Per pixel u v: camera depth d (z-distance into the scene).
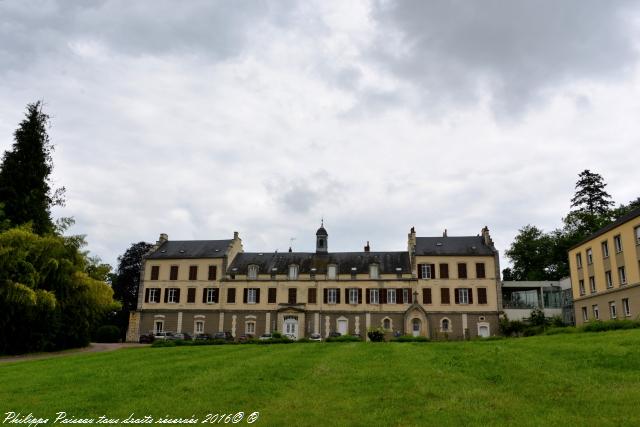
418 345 25.17
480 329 54.50
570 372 14.52
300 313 56.50
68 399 13.38
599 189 74.50
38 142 44.28
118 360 21.98
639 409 10.47
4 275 33.03
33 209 41.81
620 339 20.48
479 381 14.03
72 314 40.28
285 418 10.90
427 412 10.92
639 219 40.66
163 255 61.34
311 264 59.66
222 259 59.56
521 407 11.02
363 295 56.75
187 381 15.45
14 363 23.66
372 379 14.82
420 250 58.09
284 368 17.42
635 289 41.09
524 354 18.47
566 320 57.59
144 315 59.25
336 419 10.70
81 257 39.78
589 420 9.91
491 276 55.78
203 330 57.91
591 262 49.47
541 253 72.38
